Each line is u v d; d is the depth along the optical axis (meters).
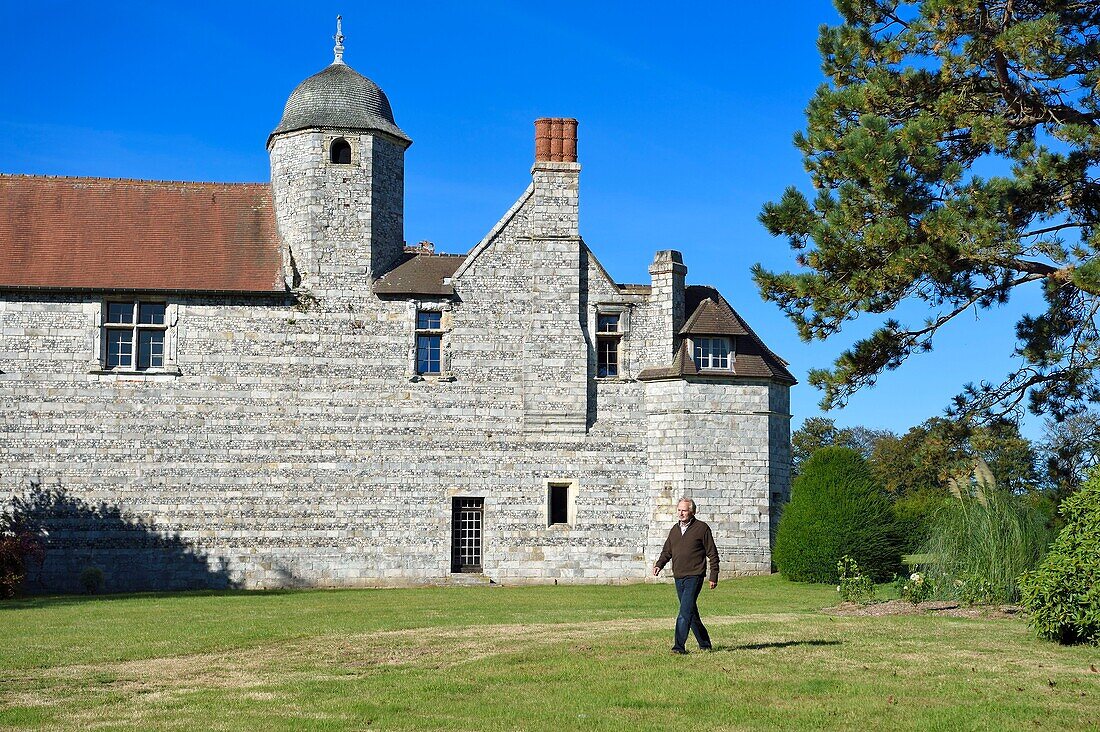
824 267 25.34
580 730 13.16
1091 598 18.14
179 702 14.55
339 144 38.09
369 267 37.50
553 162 38.62
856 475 34.88
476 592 32.97
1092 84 25.00
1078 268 23.19
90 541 35.53
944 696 14.74
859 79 26.67
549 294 38.06
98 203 38.66
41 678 16.27
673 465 37.44
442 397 37.28
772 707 14.17
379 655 17.98
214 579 35.91
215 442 36.31
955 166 24.36
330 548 36.44
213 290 36.44
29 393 35.84
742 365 38.19
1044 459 28.98
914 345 26.22
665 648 18.14
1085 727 13.30
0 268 36.25
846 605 25.50
